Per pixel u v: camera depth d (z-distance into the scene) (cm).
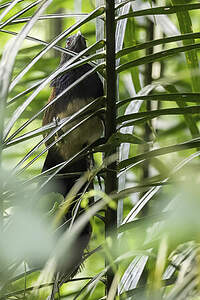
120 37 308
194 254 192
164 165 238
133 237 218
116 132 265
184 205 142
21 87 547
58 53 589
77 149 444
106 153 274
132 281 271
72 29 241
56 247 181
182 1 327
